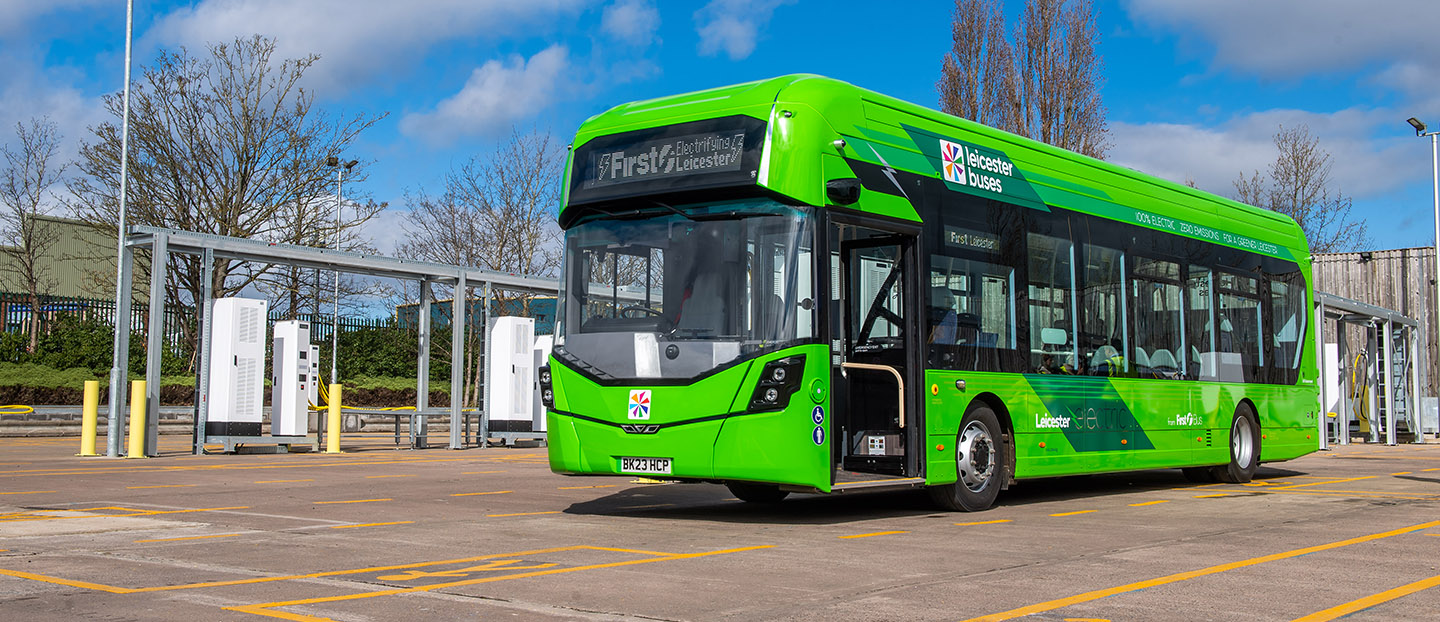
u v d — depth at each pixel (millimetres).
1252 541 9273
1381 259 40250
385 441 27938
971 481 11836
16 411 26719
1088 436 13297
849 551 8516
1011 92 44125
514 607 6121
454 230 41969
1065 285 13227
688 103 10805
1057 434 12859
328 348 36750
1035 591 6758
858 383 11461
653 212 10625
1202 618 6000
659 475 10203
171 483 14352
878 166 11023
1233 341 16203
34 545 8445
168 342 33188
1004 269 12391
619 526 10133
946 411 11445
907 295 11242
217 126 35500
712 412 9984
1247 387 16375
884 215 10961
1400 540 9352
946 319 11555
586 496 13266
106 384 28859
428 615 5883
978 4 44656
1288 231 18156
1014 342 12391
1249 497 13758
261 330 21984
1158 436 14438
